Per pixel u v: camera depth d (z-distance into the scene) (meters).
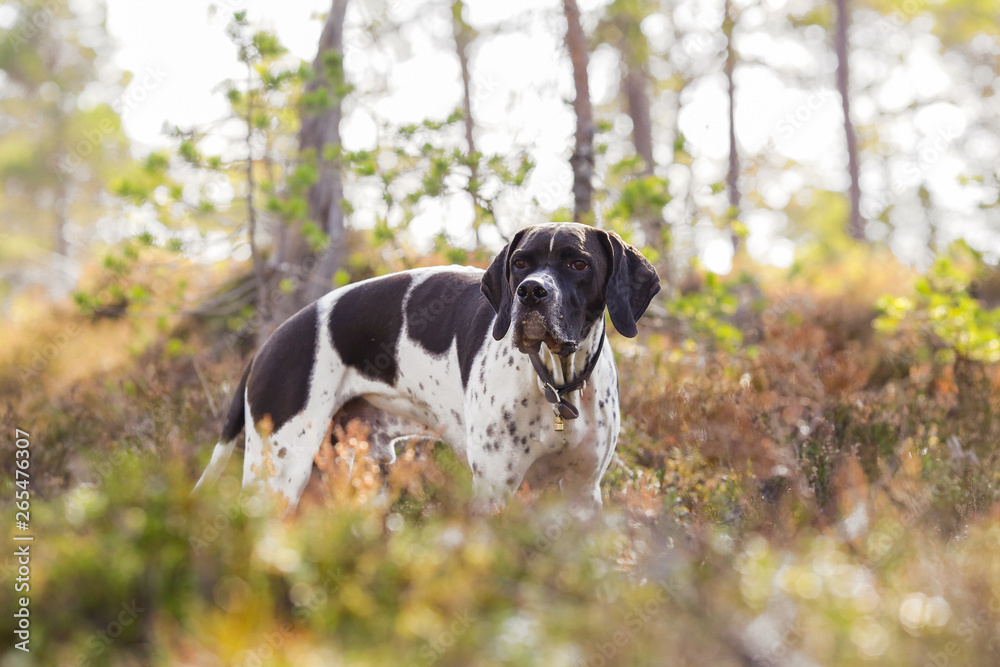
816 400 5.14
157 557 2.63
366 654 2.22
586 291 3.53
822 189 21.86
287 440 4.26
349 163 6.79
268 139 7.24
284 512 3.39
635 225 7.12
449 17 10.15
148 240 6.74
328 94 7.02
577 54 7.82
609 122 7.66
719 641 2.30
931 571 2.72
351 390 4.37
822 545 2.75
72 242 26.91
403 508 3.47
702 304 7.06
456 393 4.01
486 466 3.71
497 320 3.61
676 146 7.39
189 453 5.31
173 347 7.30
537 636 2.24
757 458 4.13
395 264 7.57
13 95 25.67
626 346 6.91
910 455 4.05
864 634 2.27
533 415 3.65
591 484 3.89
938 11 18.88
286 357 4.34
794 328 7.01
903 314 6.94
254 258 7.19
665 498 3.85
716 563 2.72
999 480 4.09
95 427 6.32
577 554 2.71
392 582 2.59
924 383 5.88
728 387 5.20
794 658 2.23
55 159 24.98
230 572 2.59
